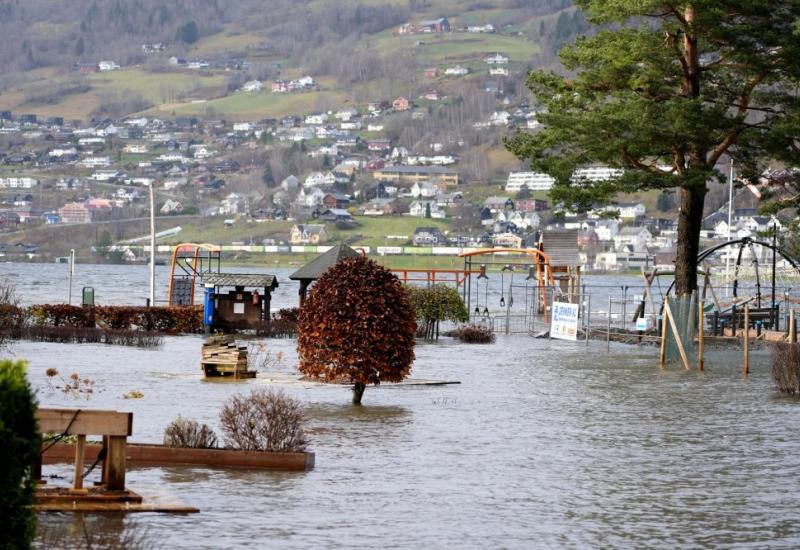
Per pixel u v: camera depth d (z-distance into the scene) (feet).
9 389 85.66
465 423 193.26
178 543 107.86
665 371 298.15
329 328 213.66
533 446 170.50
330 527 116.67
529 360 330.95
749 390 251.60
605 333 441.27
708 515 127.24
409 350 217.15
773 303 460.14
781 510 130.21
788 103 388.98
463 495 134.41
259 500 127.95
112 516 117.19
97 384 234.99
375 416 199.52
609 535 117.29
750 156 401.08
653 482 144.97
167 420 182.91
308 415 199.41
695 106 365.61
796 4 371.35
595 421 199.00
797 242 510.17
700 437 182.19
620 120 371.35
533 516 124.98
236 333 425.69
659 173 385.09
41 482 123.85
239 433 152.66
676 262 401.90
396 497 132.05
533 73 412.57
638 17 395.34
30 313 399.85
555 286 535.19
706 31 375.86
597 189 391.86
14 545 84.74
